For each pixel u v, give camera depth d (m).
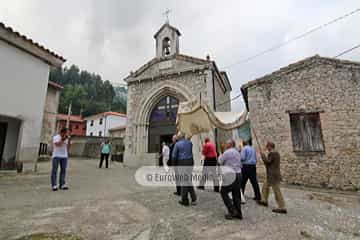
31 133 8.27
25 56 8.26
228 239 3.02
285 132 8.70
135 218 3.68
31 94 8.39
